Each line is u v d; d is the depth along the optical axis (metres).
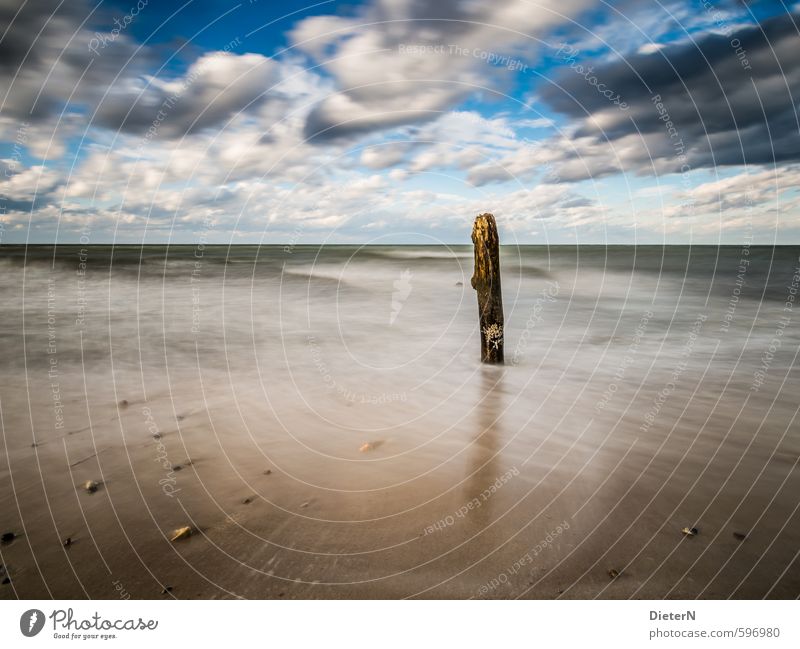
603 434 6.27
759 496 4.76
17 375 8.66
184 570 3.84
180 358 9.81
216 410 7.14
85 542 4.16
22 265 24.75
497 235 9.11
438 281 20.81
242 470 5.39
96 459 5.62
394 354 10.20
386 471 5.36
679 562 3.87
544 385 8.23
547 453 5.76
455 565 3.87
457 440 6.15
